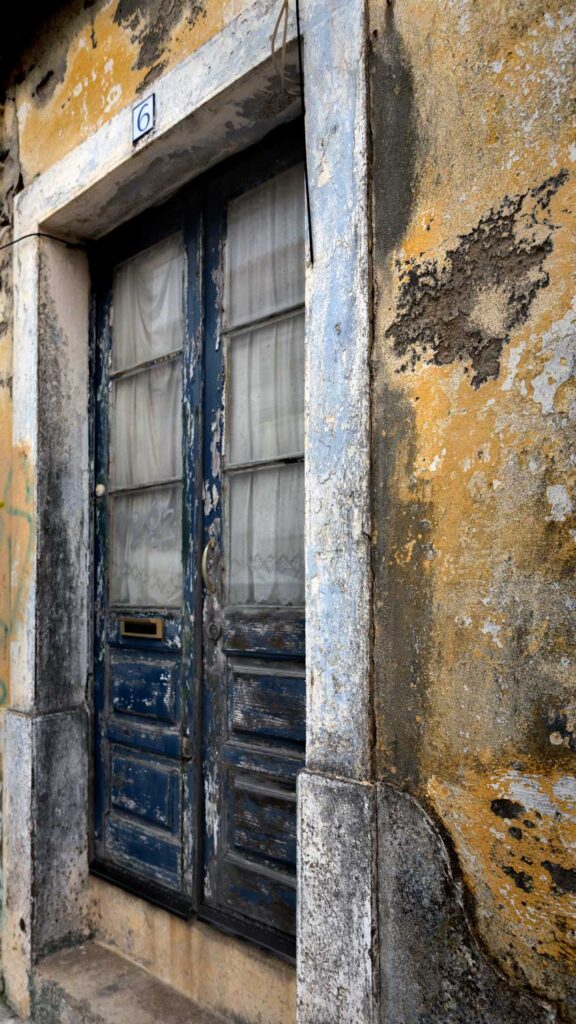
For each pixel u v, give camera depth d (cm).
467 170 145
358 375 162
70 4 268
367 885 152
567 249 130
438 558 147
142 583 268
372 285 162
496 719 136
